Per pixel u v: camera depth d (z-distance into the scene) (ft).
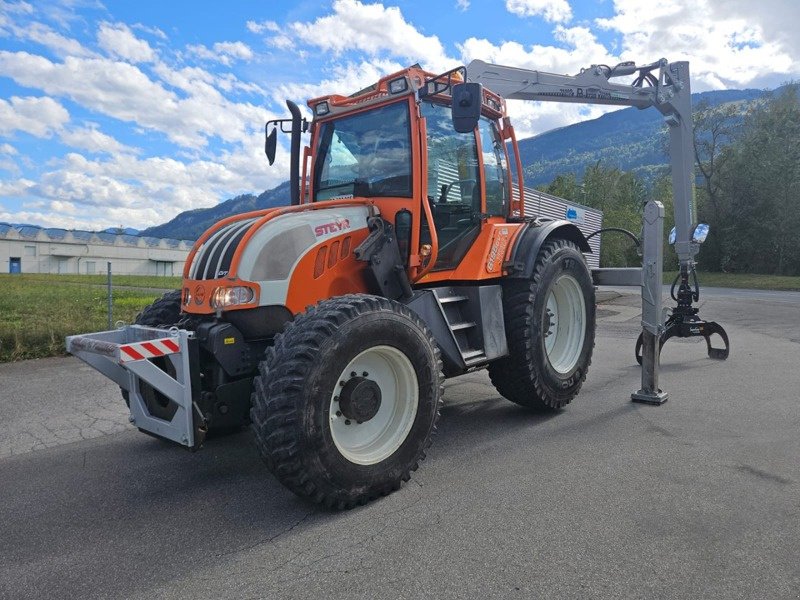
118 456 14.19
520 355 15.74
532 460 12.96
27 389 21.06
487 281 15.92
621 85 21.75
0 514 10.97
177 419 11.12
